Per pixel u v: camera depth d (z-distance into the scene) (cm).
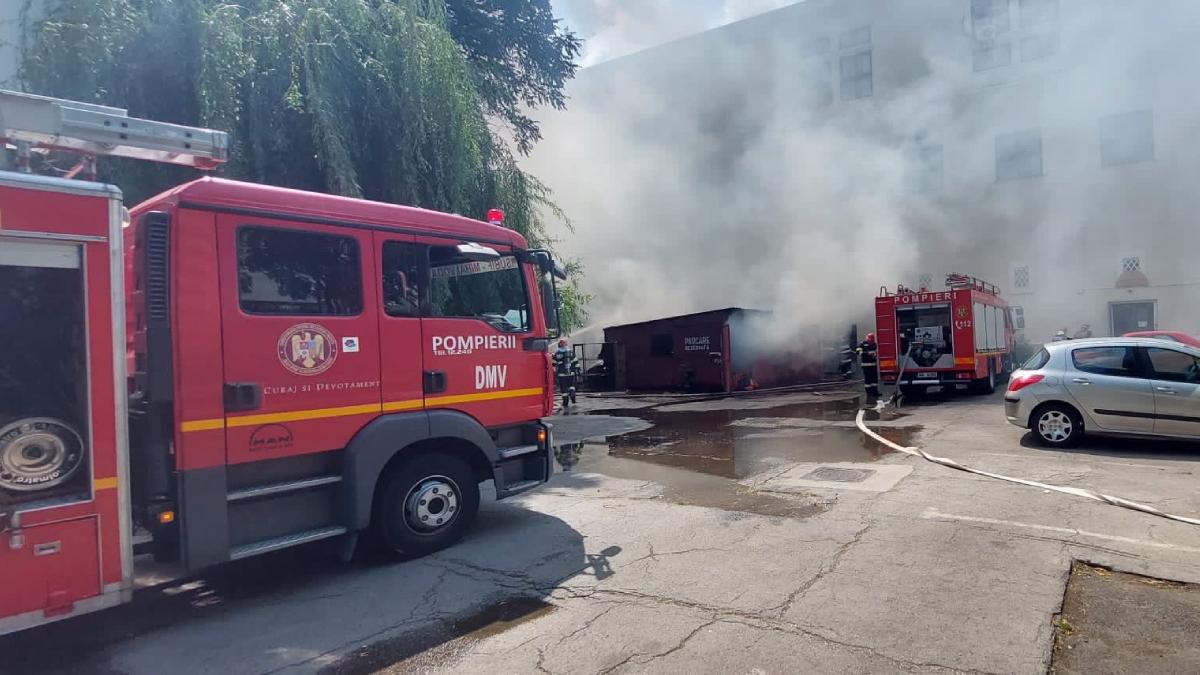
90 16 676
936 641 315
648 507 580
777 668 296
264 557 486
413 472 471
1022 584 377
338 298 436
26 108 351
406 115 824
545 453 555
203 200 382
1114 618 337
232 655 336
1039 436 770
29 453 310
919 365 1364
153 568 375
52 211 317
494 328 521
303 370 413
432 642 340
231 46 708
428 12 930
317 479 421
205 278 380
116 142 378
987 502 544
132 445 386
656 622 348
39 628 373
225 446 381
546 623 355
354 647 339
